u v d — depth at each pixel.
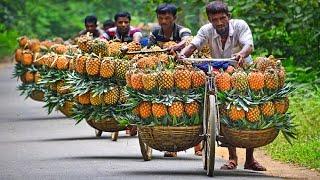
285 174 12.44
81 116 14.68
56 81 17.58
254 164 12.83
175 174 12.45
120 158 14.36
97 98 14.52
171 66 12.38
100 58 14.52
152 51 13.35
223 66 12.72
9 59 47.88
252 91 12.02
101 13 56.59
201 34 13.02
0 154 14.99
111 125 14.73
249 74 12.01
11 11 53.59
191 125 12.27
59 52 18.64
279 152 14.27
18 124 20.05
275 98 12.10
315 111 16.62
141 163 13.71
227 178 11.98
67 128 19.06
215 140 11.85
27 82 21.22
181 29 14.96
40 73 18.97
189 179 11.92
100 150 15.39
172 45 14.14
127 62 14.46
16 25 53.69
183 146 12.41
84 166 13.41
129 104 12.50
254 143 12.16
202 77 12.23
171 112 12.19
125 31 17.52
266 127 12.05
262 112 12.02
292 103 18.02
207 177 12.09
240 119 11.98
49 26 55.91
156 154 14.84
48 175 12.58
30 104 25.06
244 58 12.41
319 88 19.19
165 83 12.20
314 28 20.53
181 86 12.20
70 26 56.34
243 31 12.89
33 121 20.64
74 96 14.74
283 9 20.64
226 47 12.96
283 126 12.19
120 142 16.52
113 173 12.63
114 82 14.53
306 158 13.45
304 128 15.57
